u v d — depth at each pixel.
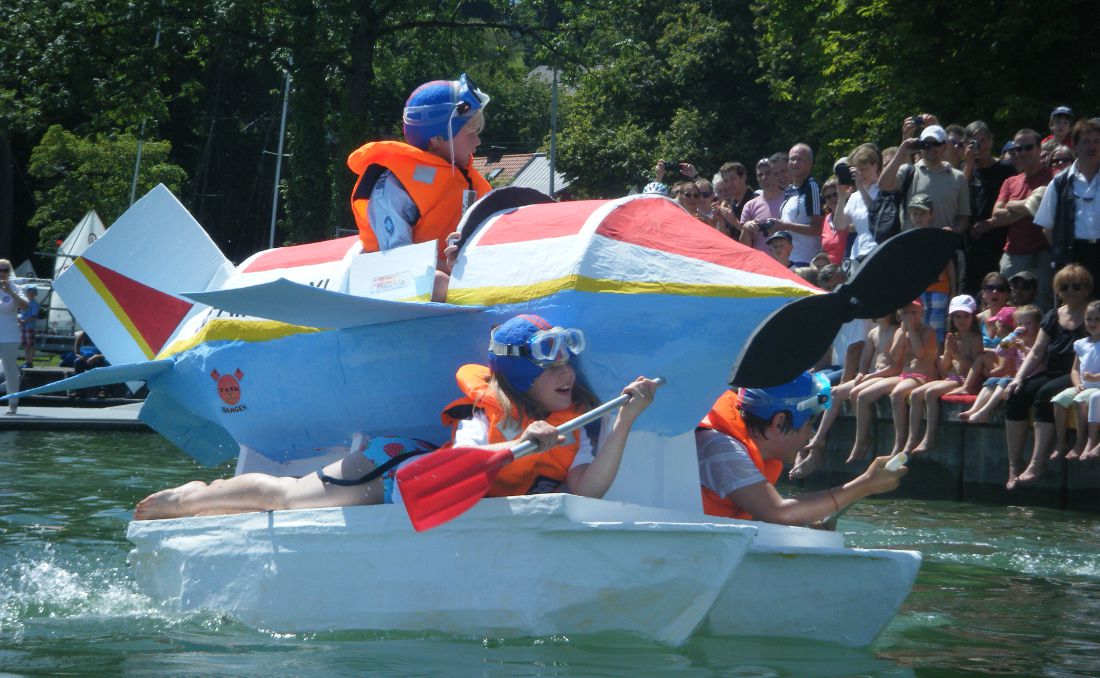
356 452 11.27
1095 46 37.03
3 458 25.14
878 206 22.78
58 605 11.80
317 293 10.09
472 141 12.79
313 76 59.75
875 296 9.65
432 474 9.46
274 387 13.02
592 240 10.48
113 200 86.19
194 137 112.94
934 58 39.81
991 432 20.66
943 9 39.41
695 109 97.00
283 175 113.38
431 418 11.83
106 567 13.84
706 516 10.16
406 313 11.03
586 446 10.24
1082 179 20.91
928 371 22.23
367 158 12.43
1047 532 16.92
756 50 96.38
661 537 9.28
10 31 57.16
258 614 10.90
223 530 11.37
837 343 25.47
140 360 15.73
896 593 10.03
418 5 61.25
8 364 33.38
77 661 9.38
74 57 56.34
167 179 88.75
